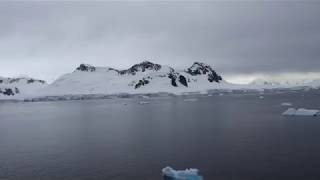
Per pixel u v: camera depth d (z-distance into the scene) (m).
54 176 39.97
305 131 65.31
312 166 40.09
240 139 58.97
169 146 54.84
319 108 127.12
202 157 46.44
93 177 39.09
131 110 157.50
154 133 71.69
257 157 45.16
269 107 142.00
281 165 41.00
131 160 46.16
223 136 63.38
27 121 118.94
